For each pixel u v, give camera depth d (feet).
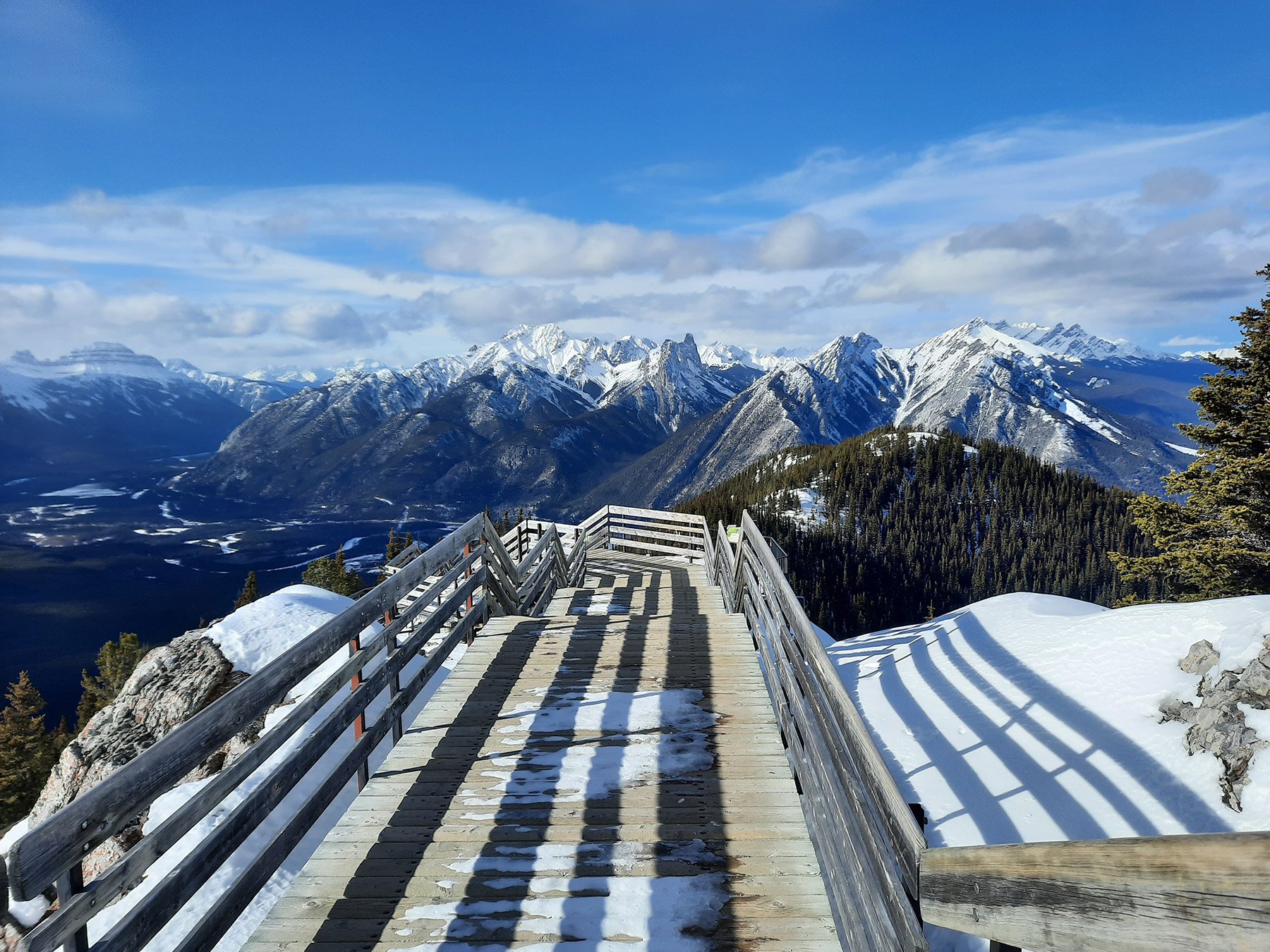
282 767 9.80
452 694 17.13
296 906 9.89
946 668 52.11
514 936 9.25
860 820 7.83
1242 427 60.80
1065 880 3.87
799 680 12.28
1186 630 39.06
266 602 34.50
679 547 60.44
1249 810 28.14
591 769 13.47
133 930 6.53
